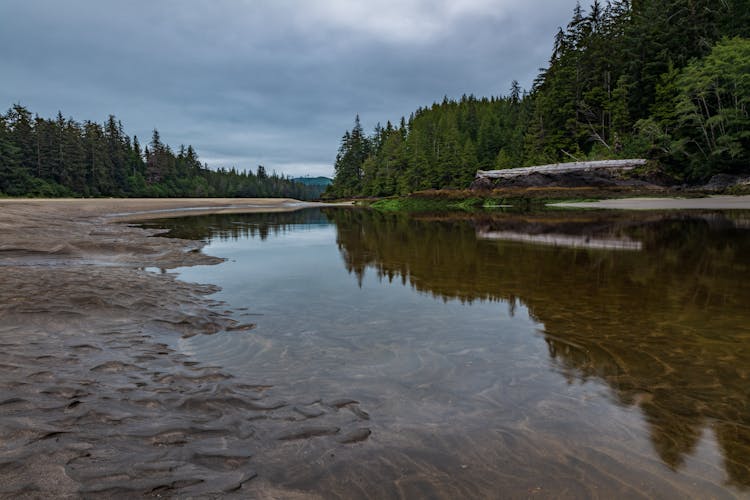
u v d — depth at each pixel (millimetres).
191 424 2514
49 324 4391
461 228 16859
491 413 2686
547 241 11617
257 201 66188
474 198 36250
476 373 3289
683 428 2471
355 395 2959
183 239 13625
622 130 37156
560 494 1921
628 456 2215
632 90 37688
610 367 3350
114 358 3588
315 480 2016
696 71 28859
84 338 4047
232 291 6207
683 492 1928
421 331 4309
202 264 8758
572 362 3467
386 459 2205
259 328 4492
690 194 26766
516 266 8008
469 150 54312
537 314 4832
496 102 88812
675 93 32250
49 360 3428
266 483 1979
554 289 6059
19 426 2330
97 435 2307
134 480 1917
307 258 9484
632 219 17625
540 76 51250
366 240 13250
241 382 3168
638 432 2439
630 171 30359
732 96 28438
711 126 28094
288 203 67312
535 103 49906
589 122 42062
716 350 3639
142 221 22516
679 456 2207
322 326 4520
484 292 5965
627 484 1988
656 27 36312
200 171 111375
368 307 5262
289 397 2930
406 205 41469
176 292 6008
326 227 19141
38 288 5645
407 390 3023
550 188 32344
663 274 6898
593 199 29422
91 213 25375
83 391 2879
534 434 2436
